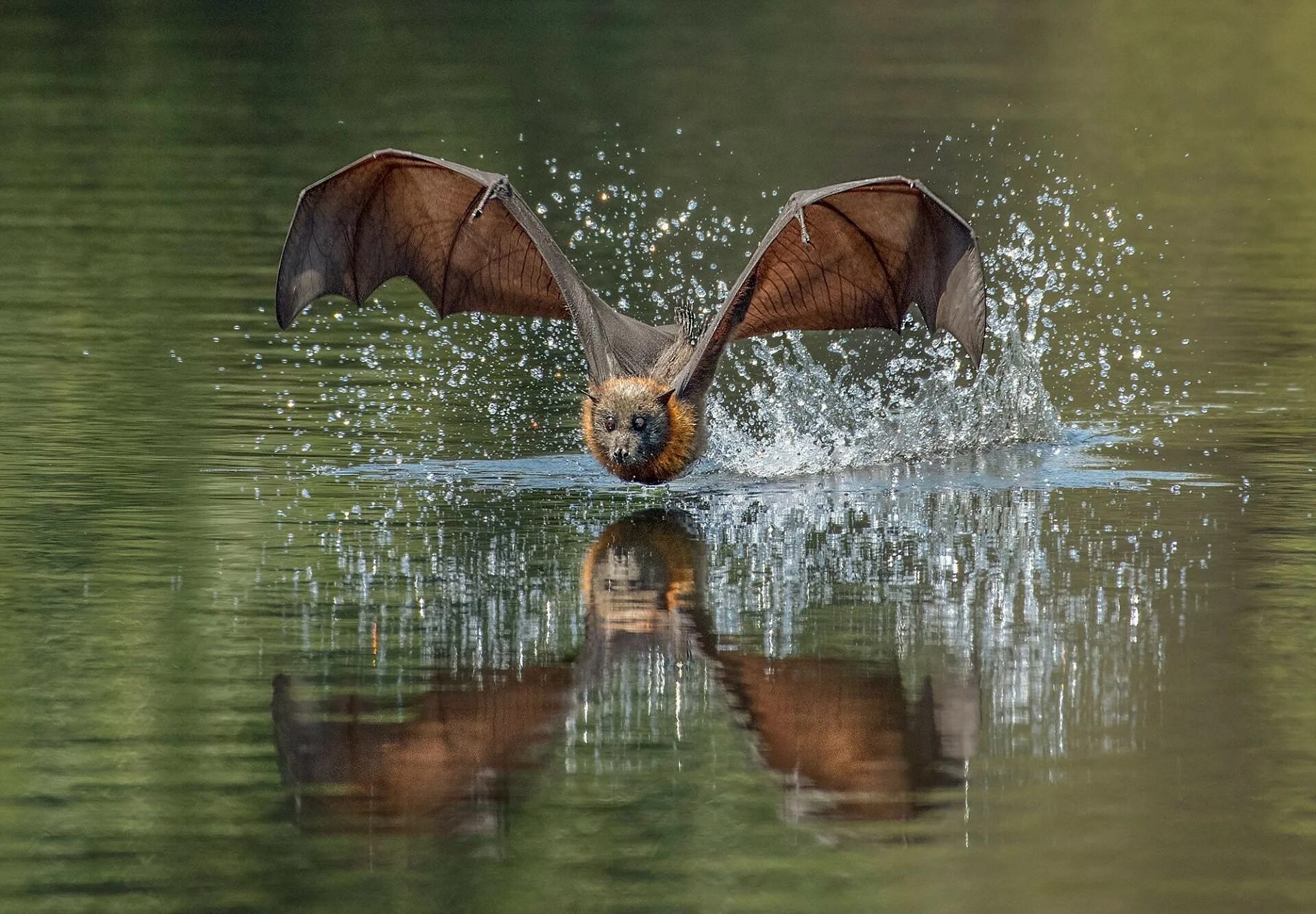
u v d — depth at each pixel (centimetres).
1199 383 4653
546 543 3212
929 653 2606
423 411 4281
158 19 11706
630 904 1878
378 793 2134
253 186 7319
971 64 10888
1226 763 2222
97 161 7738
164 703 2381
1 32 10956
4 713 2330
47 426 3981
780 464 3884
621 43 11438
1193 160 8288
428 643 2641
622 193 7081
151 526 3247
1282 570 3028
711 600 2864
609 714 2383
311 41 11062
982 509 3481
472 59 10612
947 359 4891
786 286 3841
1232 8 13488
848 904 1877
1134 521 3375
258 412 4200
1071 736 2309
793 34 12056
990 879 1930
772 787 2164
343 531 3250
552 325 5362
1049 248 6406
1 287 5538
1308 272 6116
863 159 7844
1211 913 1858
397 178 3681
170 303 5409
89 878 1920
